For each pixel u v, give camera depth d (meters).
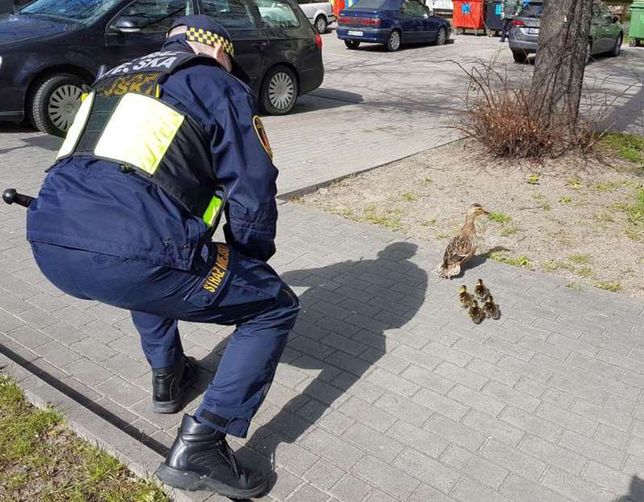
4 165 7.34
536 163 7.53
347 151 8.31
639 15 22.39
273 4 10.67
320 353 3.90
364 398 3.49
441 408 3.41
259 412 3.36
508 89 8.10
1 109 8.38
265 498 2.80
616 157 7.81
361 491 2.85
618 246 5.50
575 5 7.26
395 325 4.23
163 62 2.58
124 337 4.09
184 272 2.43
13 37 8.35
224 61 2.77
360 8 19.77
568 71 7.50
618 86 13.98
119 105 2.49
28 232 2.43
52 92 8.55
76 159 2.51
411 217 6.13
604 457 3.07
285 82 10.84
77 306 4.45
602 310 4.44
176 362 3.30
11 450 3.03
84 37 8.66
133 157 2.39
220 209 2.57
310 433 3.22
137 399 3.49
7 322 4.22
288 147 8.52
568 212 6.23
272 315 2.75
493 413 3.38
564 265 5.16
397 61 17.78
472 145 8.23
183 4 9.53
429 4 29.88
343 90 13.41
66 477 2.89
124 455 2.94
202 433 2.65
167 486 2.79
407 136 9.19
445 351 3.94
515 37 17.11
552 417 3.35
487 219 6.05
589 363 3.82
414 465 3.01
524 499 2.82
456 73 15.47
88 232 2.32
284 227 5.80
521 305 4.50
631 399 3.50
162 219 2.36
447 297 4.60
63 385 3.60
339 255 5.27
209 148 2.53
